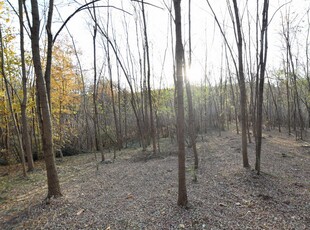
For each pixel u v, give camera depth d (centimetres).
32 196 561
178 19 372
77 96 1329
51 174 503
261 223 349
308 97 1408
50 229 365
